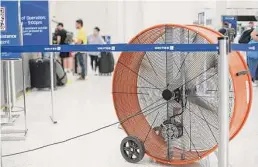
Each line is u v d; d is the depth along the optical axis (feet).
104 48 8.11
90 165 9.91
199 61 9.22
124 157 10.17
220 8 26.12
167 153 9.79
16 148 11.55
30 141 12.39
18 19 12.51
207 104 9.29
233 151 11.02
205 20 24.50
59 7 49.24
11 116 15.57
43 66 24.93
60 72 27.04
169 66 9.59
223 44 7.29
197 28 9.48
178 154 9.68
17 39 12.53
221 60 7.35
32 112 17.52
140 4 39.17
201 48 7.55
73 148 11.50
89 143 12.05
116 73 10.37
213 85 9.18
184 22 34.81
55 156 10.71
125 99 10.48
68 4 48.98
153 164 9.98
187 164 9.96
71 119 15.87
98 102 20.25
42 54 26.00
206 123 9.34
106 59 35.24
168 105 9.75
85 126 14.51
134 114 10.41
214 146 9.17
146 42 9.75
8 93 15.07
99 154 10.86
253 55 24.03
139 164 9.98
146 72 10.05
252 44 8.29
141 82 10.23
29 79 25.13
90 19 48.42
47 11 14.62
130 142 10.09
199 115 9.42
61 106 19.08
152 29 9.48
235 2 26.48
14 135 12.96
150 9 36.50
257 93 22.21
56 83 26.58
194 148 9.50
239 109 8.97
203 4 30.50
